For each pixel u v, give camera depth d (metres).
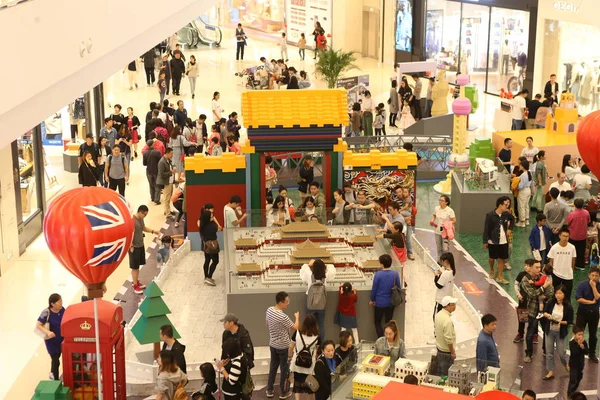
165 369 11.16
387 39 38.19
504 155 21.38
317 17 40.69
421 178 23.14
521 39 30.89
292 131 17.67
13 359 13.65
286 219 16.77
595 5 11.03
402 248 15.40
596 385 13.11
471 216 19.45
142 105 31.23
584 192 18.66
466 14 33.47
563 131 22.61
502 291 16.41
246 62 38.97
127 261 17.89
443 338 12.00
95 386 11.24
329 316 14.08
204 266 16.47
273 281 14.24
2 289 16.17
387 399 6.58
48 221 8.42
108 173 20.66
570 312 13.03
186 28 41.84
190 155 19.95
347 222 16.95
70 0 5.86
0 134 5.04
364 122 26.16
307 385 11.37
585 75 27.56
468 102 22.47
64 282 16.52
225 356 11.38
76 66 5.99
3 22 4.89
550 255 14.88
